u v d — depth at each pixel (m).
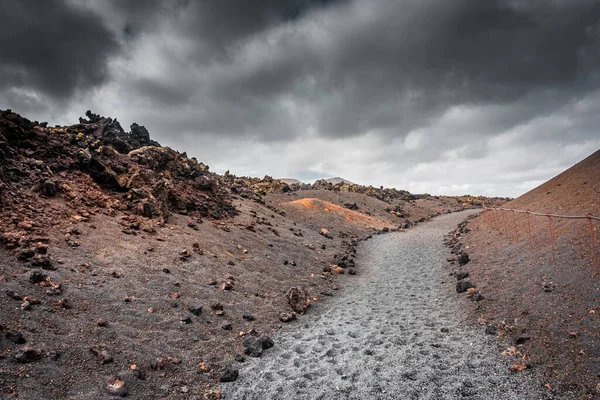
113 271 10.94
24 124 17.80
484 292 12.77
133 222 15.80
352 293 15.98
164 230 16.89
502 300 11.39
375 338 10.00
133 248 13.32
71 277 9.70
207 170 40.00
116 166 19.89
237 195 37.62
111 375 6.63
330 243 29.83
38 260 9.53
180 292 11.21
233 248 18.38
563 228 14.73
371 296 15.30
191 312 10.24
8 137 16.83
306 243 26.33
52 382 5.93
